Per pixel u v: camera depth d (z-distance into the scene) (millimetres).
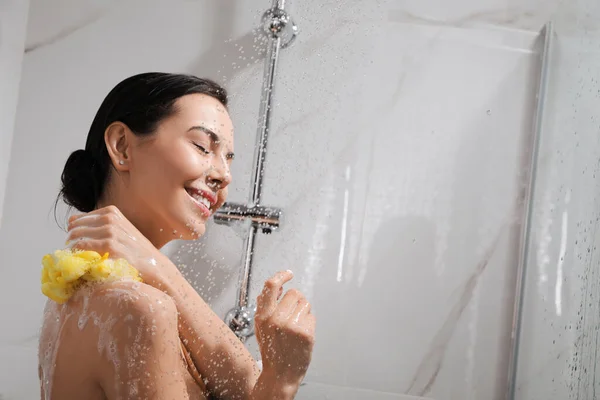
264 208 1102
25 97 1202
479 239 1203
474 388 1188
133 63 1215
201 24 1217
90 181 768
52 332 671
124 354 566
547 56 1188
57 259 616
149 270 719
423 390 1190
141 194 729
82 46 1213
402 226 1207
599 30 929
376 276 1202
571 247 953
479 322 1196
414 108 1218
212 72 1210
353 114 1216
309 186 1204
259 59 1205
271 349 737
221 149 759
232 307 1167
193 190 740
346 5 1221
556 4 1192
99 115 756
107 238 689
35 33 1209
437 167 1212
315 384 1174
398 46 1225
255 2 1214
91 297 601
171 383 579
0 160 1172
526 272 1163
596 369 798
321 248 1199
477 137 1214
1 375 1170
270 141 1205
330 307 1195
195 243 1176
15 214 1190
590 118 927
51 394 624
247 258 1115
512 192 1205
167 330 580
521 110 1213
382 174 1212
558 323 974
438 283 1201
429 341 1195
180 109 735
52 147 1201
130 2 1220
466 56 1223
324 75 1215
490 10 1227
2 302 1183
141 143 727
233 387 791
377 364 1193
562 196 1024
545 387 1009
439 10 1227
